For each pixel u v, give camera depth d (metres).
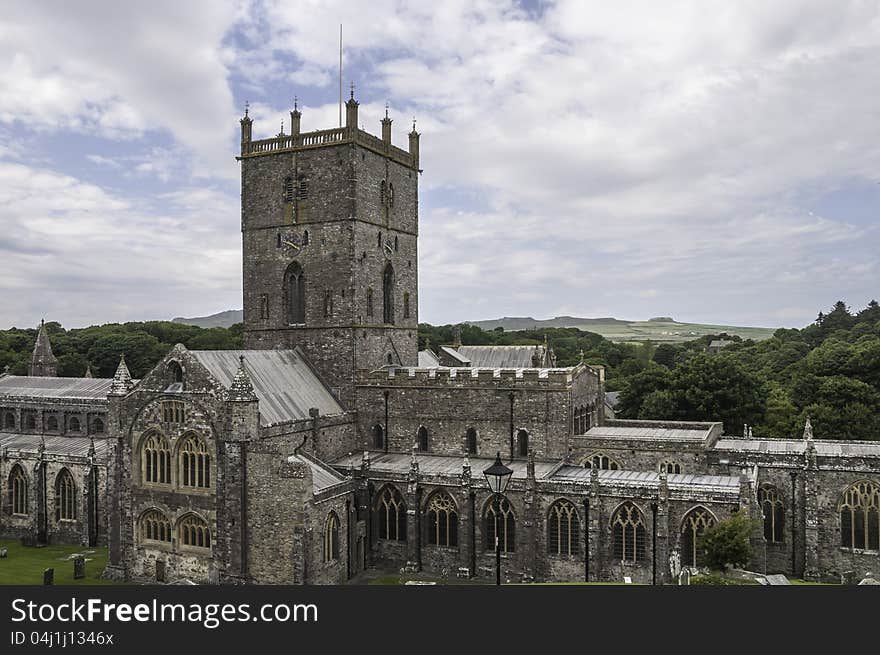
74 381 118.69
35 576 73.69
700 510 62.81
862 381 124.25
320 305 84.81
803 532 72.31
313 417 75.62
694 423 87.25
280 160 86.88
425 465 76.25
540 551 68.19
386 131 89.75
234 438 65.38
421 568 72.62
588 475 70.81
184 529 69.50
